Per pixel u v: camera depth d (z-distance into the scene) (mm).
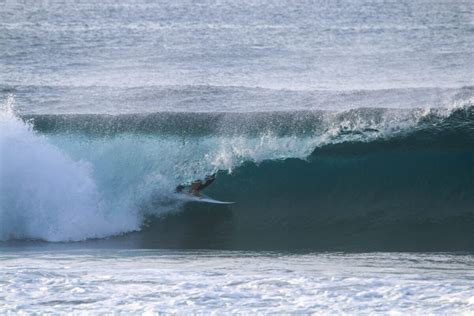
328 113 67812
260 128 66938
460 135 66062
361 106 73438
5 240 57188
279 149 65938
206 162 65125
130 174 63281
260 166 65062
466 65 108250
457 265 46156
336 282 40281
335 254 51250
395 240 56125
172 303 36719
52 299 37469
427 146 65625
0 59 112250
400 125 66938
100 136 65938
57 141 65438
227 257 50312
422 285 39500
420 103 74188
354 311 35219
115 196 61344
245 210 62969
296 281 40656
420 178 64562
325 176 64812
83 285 40031
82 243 56406
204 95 80000
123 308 36062
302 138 66375
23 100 80250
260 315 34844
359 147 65688
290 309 35594
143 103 77750
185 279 41531
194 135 66438
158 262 48094
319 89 87562
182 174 64188
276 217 62781
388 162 65250
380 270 44438
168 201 61750
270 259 49375
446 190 64062
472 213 62250
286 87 92062
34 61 111438
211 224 61469
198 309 35750
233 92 81188
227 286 39688
